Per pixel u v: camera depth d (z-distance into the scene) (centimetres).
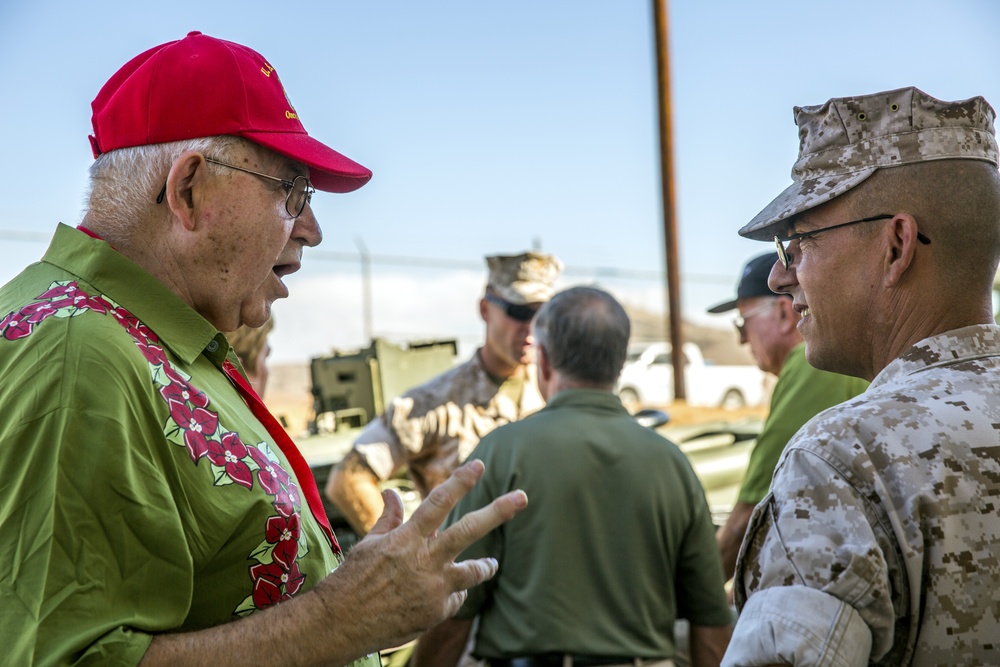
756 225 142
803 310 146
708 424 508
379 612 131
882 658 123
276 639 126
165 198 145
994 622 116
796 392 279
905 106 133
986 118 134
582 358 236
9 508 118
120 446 123
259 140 146
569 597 217
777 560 122
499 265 333
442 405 330
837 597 118
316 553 148
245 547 136
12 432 121
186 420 134
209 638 124
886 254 133
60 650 114
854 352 140
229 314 152
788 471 126
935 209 130
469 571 138
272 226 150
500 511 137
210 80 145
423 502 136
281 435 159
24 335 129
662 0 1373
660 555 225
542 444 225
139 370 131
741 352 2539
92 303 134
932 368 129
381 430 327
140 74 146
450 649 228
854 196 135
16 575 116
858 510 120
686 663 276
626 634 218
